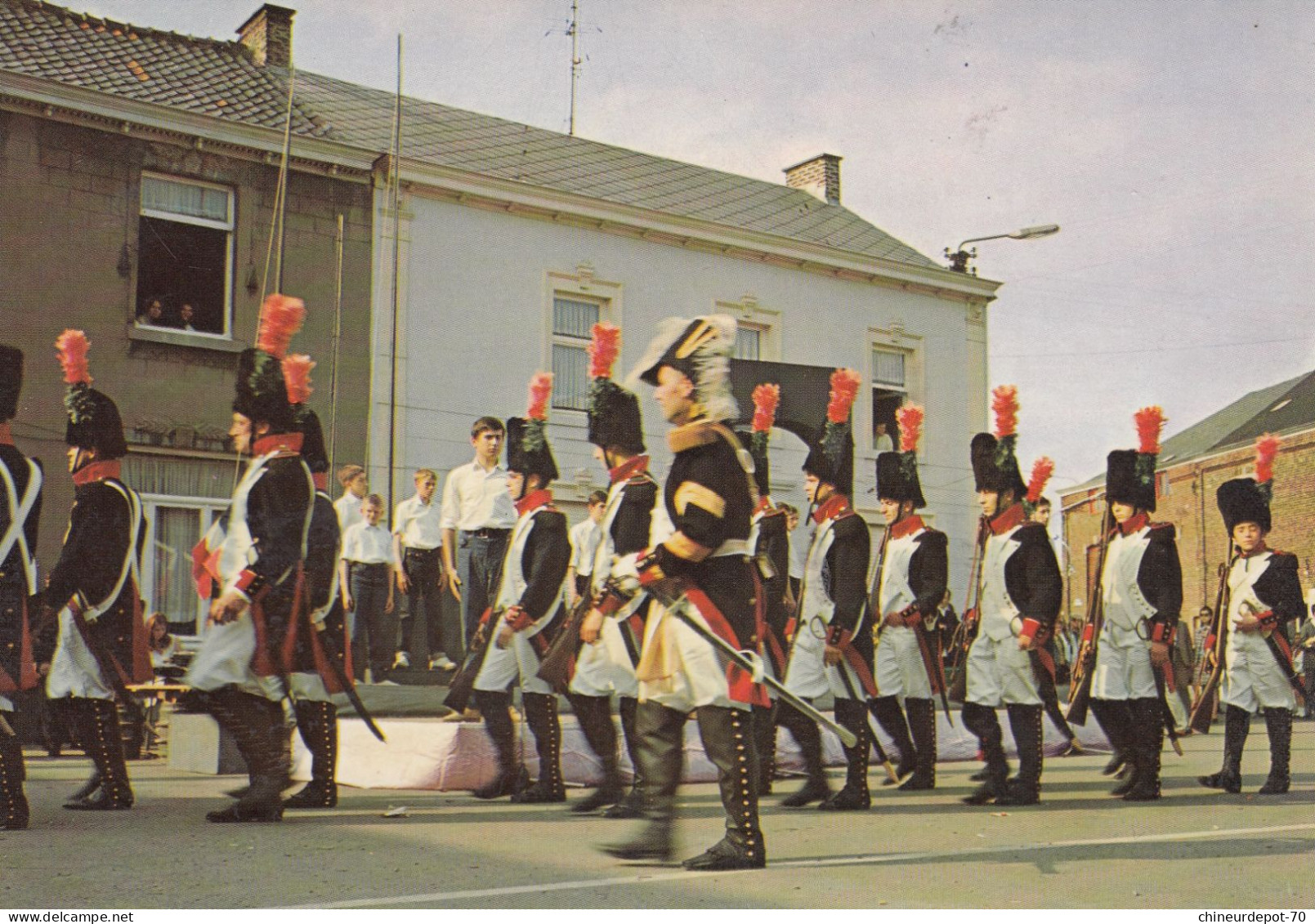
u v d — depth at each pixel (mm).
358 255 15414
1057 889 4102
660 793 4500
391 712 8016
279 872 4309
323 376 15031
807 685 6770
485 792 6969
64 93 13641
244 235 14758
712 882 4133
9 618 5340
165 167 14328
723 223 18359
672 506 4434
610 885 4070
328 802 6387
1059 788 7793
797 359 19250
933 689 7648
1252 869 4500
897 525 7684
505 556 6867
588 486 16703
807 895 3936
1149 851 4914
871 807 6586
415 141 17062
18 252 13367
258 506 5539
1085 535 21594
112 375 13797
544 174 17891
